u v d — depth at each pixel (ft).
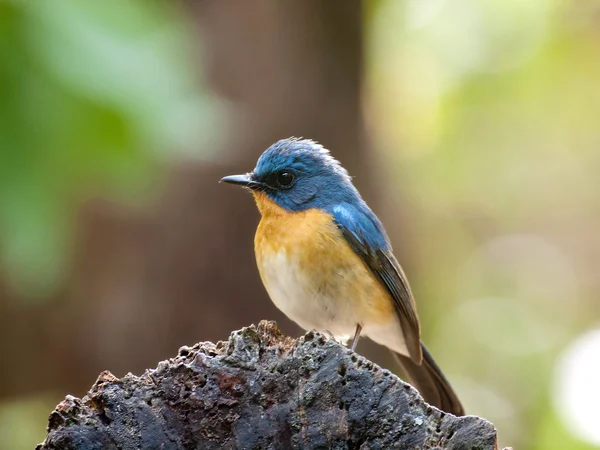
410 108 56.18
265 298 41.75
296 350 17.33
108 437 16.87
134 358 41.27
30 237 24.67
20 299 39.04
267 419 17.12
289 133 41.37
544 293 67.51
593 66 56.54
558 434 48.52
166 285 41.16
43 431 44.62
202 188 40.88
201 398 17.12
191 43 28.04
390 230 45.96
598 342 52.01
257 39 41.39
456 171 60.49
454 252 63.26
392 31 52.21
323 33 41.86
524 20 54.60
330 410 17.01
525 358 62.80
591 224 66.64
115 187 26.35
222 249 41.32
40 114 24.22
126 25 25.52
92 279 40.57
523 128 59.93
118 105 24.56
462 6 53.67
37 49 23.98
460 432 16.48
